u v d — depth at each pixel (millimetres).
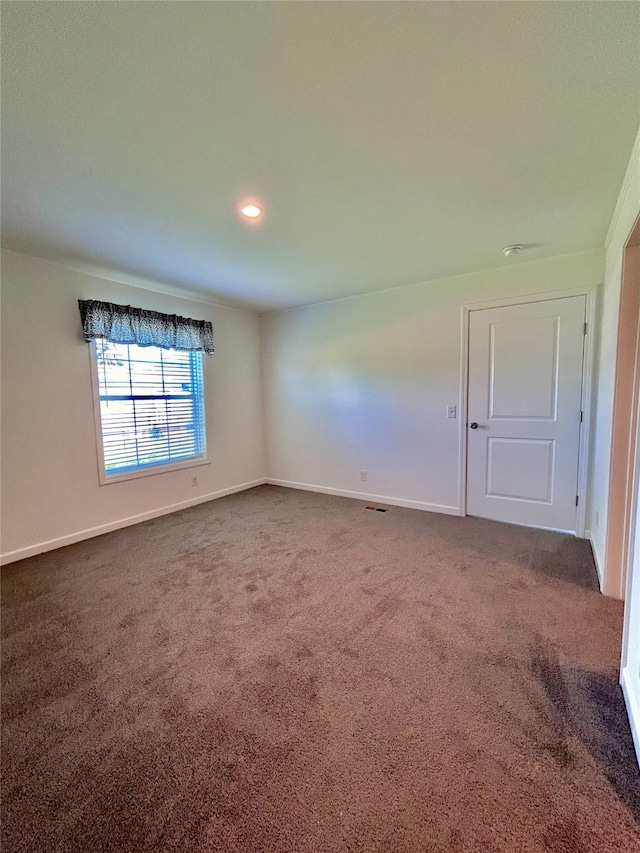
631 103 1364
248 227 2348
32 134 1489
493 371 3340
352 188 1929
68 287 3041
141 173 1771
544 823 1037
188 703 1477
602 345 2756
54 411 2988
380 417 4031
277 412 4875
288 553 2842
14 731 1362
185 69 1199
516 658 1686
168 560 2758
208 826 1051
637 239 1907
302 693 1513
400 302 3770
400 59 1180
